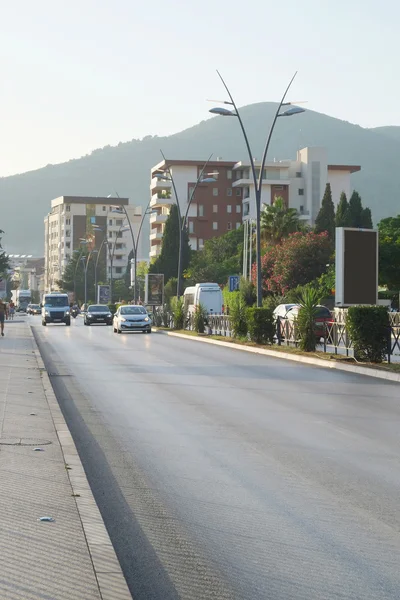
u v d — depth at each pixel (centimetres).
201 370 3128
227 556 796
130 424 1730
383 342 3259
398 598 679
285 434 1593
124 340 5528
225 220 17362
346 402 2133
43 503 905
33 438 1371
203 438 1544
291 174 17575
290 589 701
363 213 12456
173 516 956
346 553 806
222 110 4838
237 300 5188
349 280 4772
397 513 971
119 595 617
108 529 899
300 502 1027
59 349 4469
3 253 12431
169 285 12562
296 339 4212
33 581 639
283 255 9725
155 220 17662
